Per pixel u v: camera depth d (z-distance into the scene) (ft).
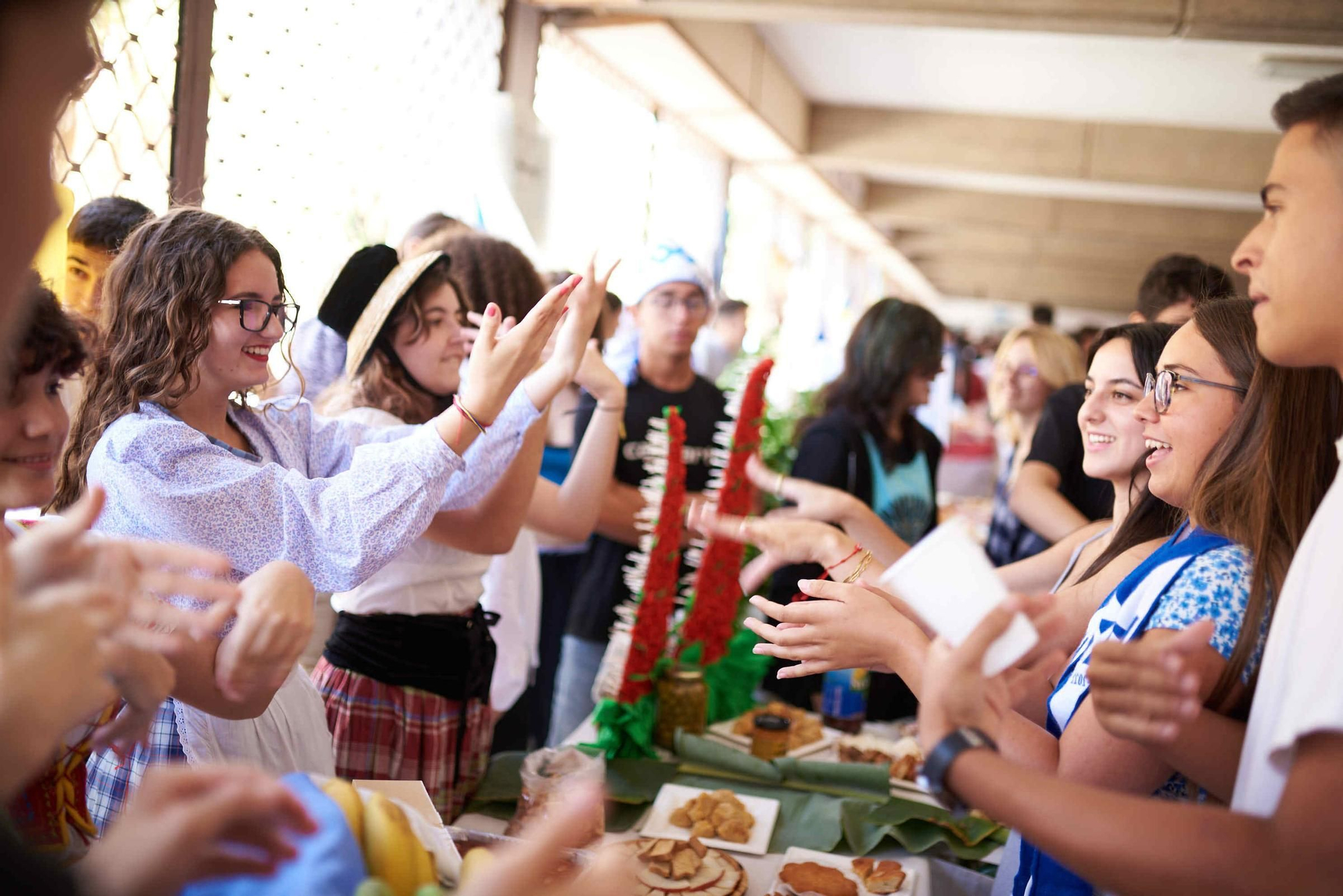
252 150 8.59
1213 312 3.92
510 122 12.23
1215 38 13.88
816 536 5.07
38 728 1.96
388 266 6.66
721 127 21.89
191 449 4.41
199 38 7.80
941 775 2.72
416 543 5.97
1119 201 33.50
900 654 3.61
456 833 3.54
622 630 6.97
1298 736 2.36
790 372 33.63
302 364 7.43
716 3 13.89
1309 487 3.32
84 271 6.00
